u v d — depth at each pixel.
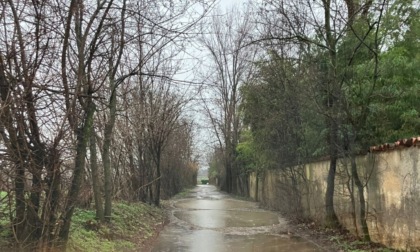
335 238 11.75
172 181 38.84
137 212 15.47
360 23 11.56
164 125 21.47
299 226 15.51
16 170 5.21
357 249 10.05
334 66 11.70
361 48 11.83
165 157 32.28
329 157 14.05
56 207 6.14
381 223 10.19
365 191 11.27
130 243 10.52
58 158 5.89
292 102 15.92
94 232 9.83
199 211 22.38
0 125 4.94
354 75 11.36
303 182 17.50
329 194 13.62
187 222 17.03
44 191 5.93
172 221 17.38
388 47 12.82
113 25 7.31
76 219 10.36
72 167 6.45
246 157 32.50
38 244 5.89
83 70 6.58
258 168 27.30
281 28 13.09
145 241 11.59
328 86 11.77
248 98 21.75
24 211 5.81
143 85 17.11
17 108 5.18
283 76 16.05
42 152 5.80
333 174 13.50
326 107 12.45
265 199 26.53
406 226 8.86
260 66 17.92
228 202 30.44
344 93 11.16
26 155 5.41
